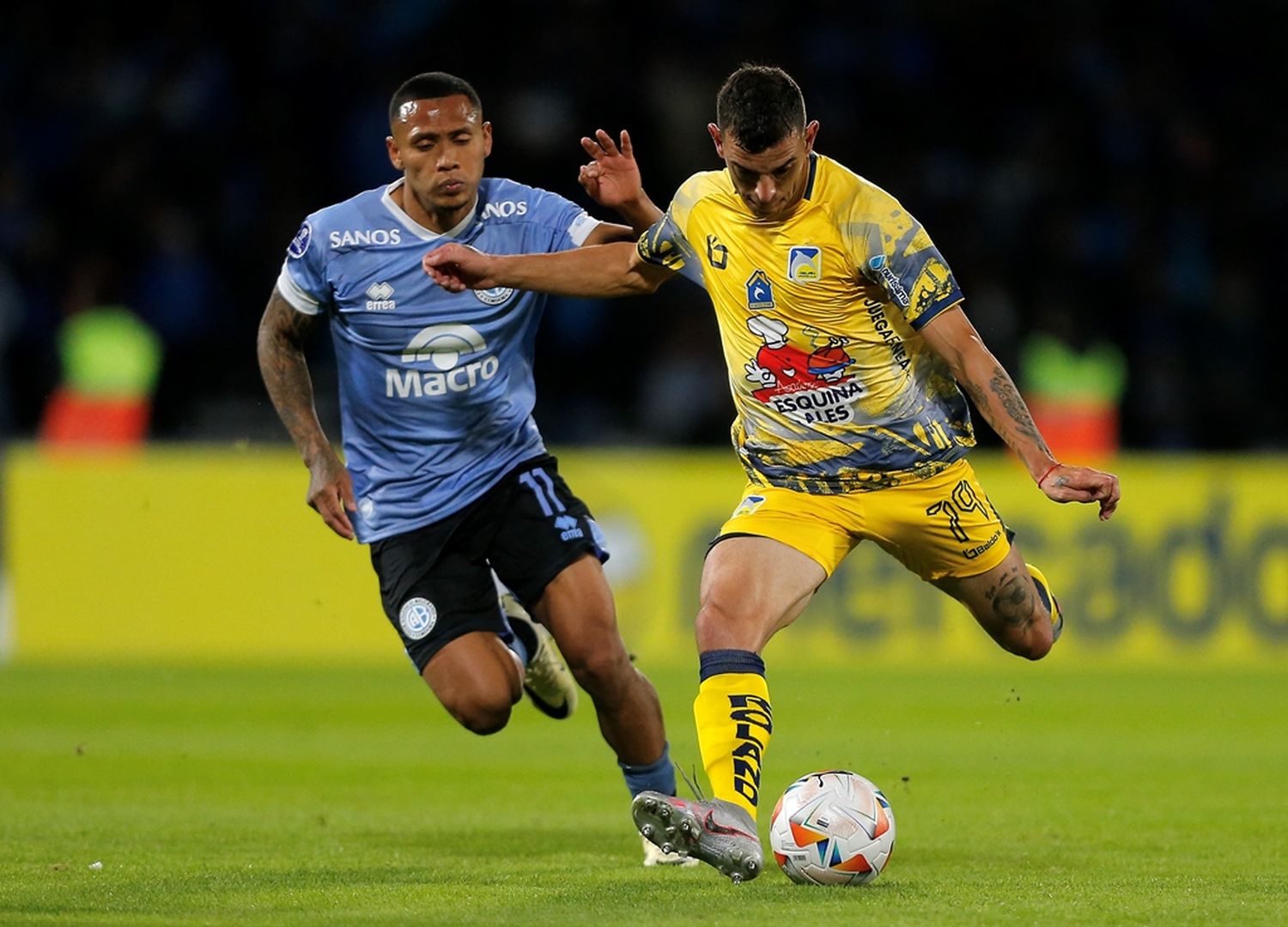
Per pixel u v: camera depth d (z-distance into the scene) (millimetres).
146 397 58875
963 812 25047
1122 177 73750
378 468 21250
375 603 51531
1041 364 60969
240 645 51219
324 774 29516
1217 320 70250
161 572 51062
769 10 74188
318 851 21062
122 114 68438
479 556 20984
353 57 70938
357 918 15703
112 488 50969
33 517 50719
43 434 62719
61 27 71062
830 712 39125
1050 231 70688
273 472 51500
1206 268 71812
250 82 70625
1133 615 51719
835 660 51219
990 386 17984
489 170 68625
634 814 16656
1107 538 51719
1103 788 27781
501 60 71500
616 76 70625
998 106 75250
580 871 19234
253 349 65062
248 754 32188
